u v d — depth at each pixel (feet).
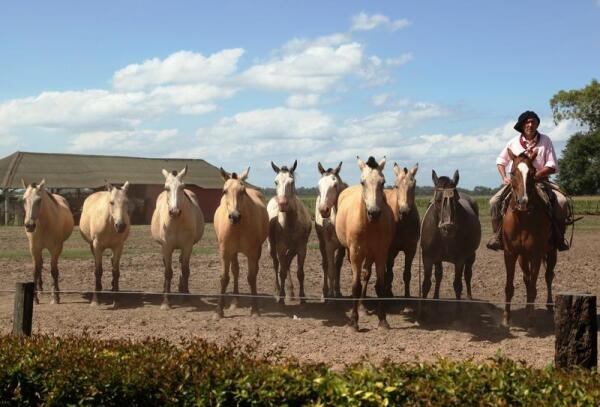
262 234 39.09
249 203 37.63
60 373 17.30
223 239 37.35
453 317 36.70
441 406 14.99
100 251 42.47
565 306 17.85
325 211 38.60
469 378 15.90
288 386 16.20
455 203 34.17
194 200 45.52
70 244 80.84
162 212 41.55
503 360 16.99
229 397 16.61
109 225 41.65
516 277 51.65
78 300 43.16
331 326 34.35
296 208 41.32
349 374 16.62
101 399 17.12
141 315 37.55
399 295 44.75
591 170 261.44
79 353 18.39
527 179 31.78
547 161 34.50
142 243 83.46
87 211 45.27
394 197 37.96
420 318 34.96
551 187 35.12
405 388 15.61
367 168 32.89
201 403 16.40
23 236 95.20
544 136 34.86
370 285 48.55
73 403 17.25
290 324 34.71
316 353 27.66
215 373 16.83
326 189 39.06
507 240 33.53
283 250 42.01
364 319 36.52
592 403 14.55
